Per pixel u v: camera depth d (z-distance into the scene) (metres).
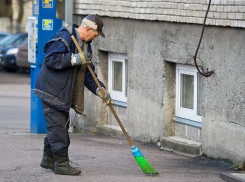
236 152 9.84
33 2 13.71
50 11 13.55
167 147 11.48
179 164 10.03
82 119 14.28
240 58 9.63
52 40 8.38
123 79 13.20
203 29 9.85
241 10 9.45
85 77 8.72
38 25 13.52
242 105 9.65
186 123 11.33
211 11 10.09
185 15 10.72
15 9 58.12
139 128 12.43
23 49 32.56
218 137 10.27
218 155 10.29
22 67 32.72
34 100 13.99
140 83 12.29
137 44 12.29
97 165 9.77
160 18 11.40
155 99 11.84
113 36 13.08
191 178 8.72
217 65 10.16
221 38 10.02
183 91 11.53
